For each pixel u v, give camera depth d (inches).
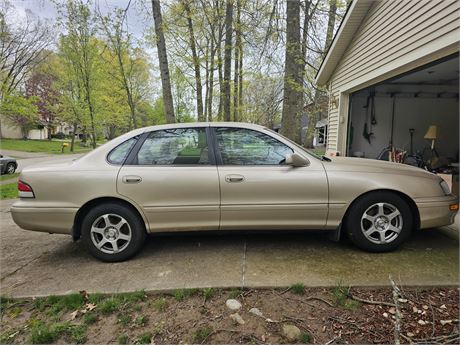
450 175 213.6
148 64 739.4
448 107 361.1
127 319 81.4
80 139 1845.5
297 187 114.1
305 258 113.4
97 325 79.7
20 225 113.9
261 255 117.4
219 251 122.6
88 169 114.4
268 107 445.1
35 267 113.8
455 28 143.4
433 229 141.1
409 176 117.6
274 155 119.3
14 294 94.2
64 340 74.3
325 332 73.8
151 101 1138.7
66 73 730.8
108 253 115.7
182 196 114.1
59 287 97.8
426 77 296.5
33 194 112.5
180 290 92.9
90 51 605.0
